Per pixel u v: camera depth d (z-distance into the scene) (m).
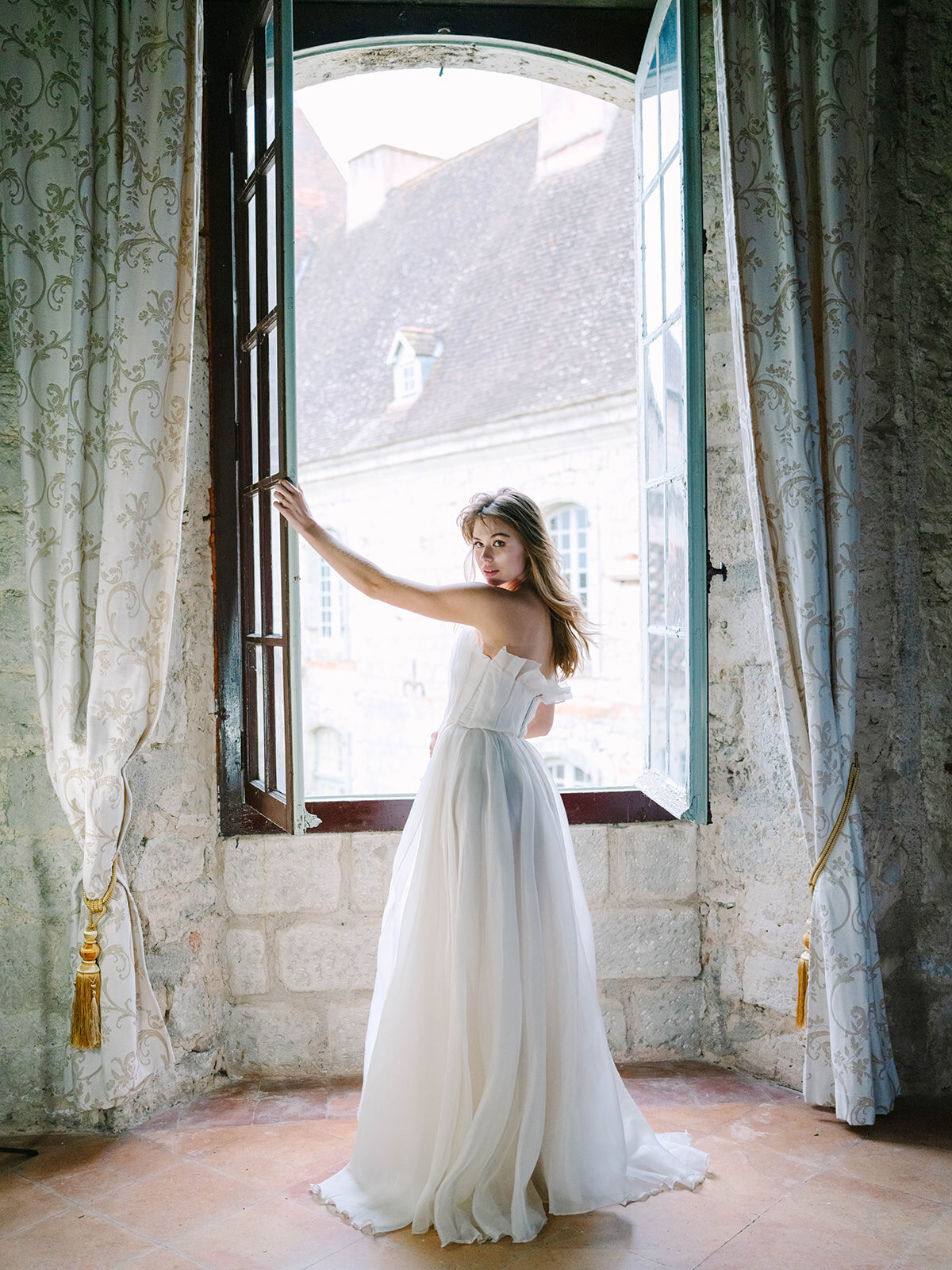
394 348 15.55
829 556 2.71
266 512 2.66
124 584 2.51
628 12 3.26
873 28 2.71
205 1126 2.74
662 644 3.06
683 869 3.19
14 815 2.68
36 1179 2.46
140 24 2.52
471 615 2.37
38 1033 2.70
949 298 2.95
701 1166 2.45
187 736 2.93
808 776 2.71
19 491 2.67
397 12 3.16
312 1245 2.15
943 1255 2.11
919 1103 2.86
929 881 2.97
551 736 12.76
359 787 16.50
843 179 2.67
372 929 3.10
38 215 2.55
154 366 2.52
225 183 2.96
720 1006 3.17
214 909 3.03
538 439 12.87
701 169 2.55
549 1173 2.26
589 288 13.51
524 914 2.25
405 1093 2.28
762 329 2.69
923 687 2.96
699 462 2.59
